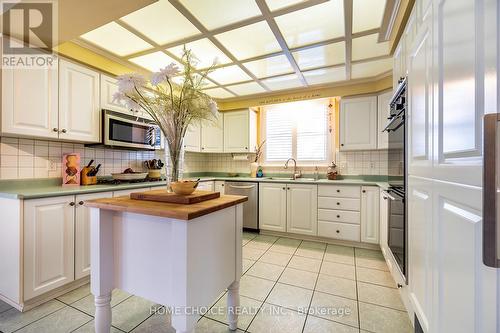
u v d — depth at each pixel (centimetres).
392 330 145
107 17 160
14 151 199
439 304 91
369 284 201
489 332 59
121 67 253
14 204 161
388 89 291
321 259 257
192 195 125
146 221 115
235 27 191
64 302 173
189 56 139
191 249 101
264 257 262
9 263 164
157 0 145
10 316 156
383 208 245
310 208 319
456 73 77
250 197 358
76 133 216
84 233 194
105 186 222
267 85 331
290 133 403
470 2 68
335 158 370
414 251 129
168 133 133
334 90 328
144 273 116
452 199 80
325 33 200
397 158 184
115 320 153
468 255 69
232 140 407
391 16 175
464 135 71
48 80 196
